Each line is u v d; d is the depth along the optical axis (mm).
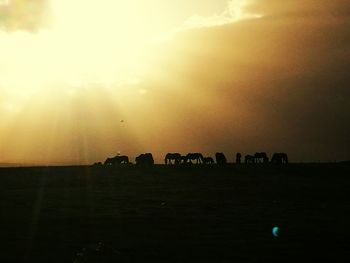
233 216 37219
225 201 46000
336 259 24016
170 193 50875
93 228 32250
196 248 26234
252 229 31734
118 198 47469
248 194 50594
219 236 29438
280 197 49031
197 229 31812
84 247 26609
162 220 35344
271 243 27375
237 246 26672
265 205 43688
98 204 43750
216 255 24672
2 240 28594
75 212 39250
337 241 27984
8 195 48812
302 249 26000
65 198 47250
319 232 30562
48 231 31438
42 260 23922
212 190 52812
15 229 32156
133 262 23375
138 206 42531
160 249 26047
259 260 23734
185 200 46469
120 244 27281
